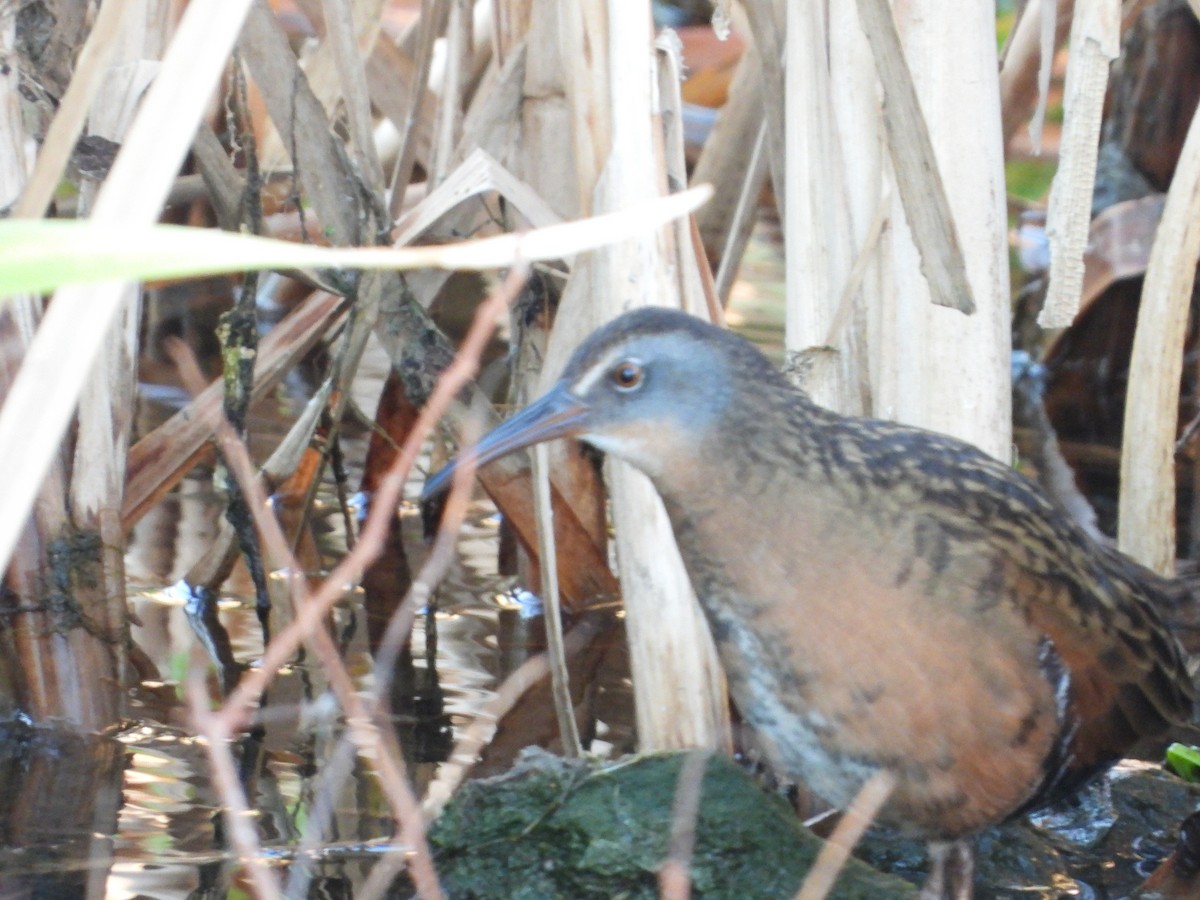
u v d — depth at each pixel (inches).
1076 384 353.1
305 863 185.3
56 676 222.7
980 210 203.3
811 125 205.2
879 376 210.7
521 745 219.0
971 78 201.3
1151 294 216.8
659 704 202.2
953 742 173.0
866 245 200.5
